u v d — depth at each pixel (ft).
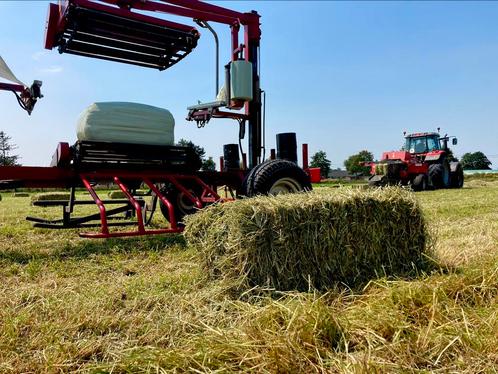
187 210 18.31
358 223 9.01
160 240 14.57
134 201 12.89
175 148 14.69
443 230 15.16
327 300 7.68
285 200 8.61
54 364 5.28
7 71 13.88
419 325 6.29
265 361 5.18
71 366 5.33
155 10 14.80
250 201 8.47
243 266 7.98
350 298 7.88
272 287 8.04
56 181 13.67
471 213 21.75
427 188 51.01
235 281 8.08
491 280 7.80
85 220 14.82
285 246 8.18
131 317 6.83
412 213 9.71
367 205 9.11
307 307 6.43
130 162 14.20
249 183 14.32
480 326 6.15
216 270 8.71
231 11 16.14
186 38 14.70
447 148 53.62
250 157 16.87
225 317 6.81
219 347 5.47
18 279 9.70
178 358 5.25
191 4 15.29
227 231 8.32
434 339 5.73
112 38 14.40
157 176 14.78
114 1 13.98
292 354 5.29
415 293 7.21
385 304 6.96
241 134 16.76
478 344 5.62
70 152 13.30
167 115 14.62
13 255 12.25
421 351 5.56
